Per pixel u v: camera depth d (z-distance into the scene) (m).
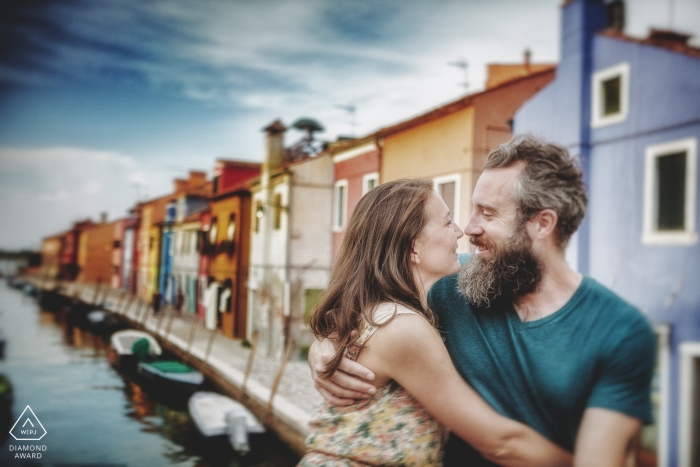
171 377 17.23
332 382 1.48
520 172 1.40
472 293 1.47
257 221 21.75
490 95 10.59
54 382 20.52
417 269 1.56
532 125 9.24
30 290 58.22
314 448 1.54
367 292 1.50
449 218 1.62
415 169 12.59
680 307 6.46
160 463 12.31
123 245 48.34
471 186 10.47
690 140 6.57
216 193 26.89
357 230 1.58
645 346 1.21
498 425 1.34
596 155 7.92
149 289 39.91
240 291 23.58
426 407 1.42
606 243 7.61
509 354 1.40
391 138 13.84
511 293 1.41
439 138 11.63
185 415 16.30
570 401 1.27
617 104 7.61
